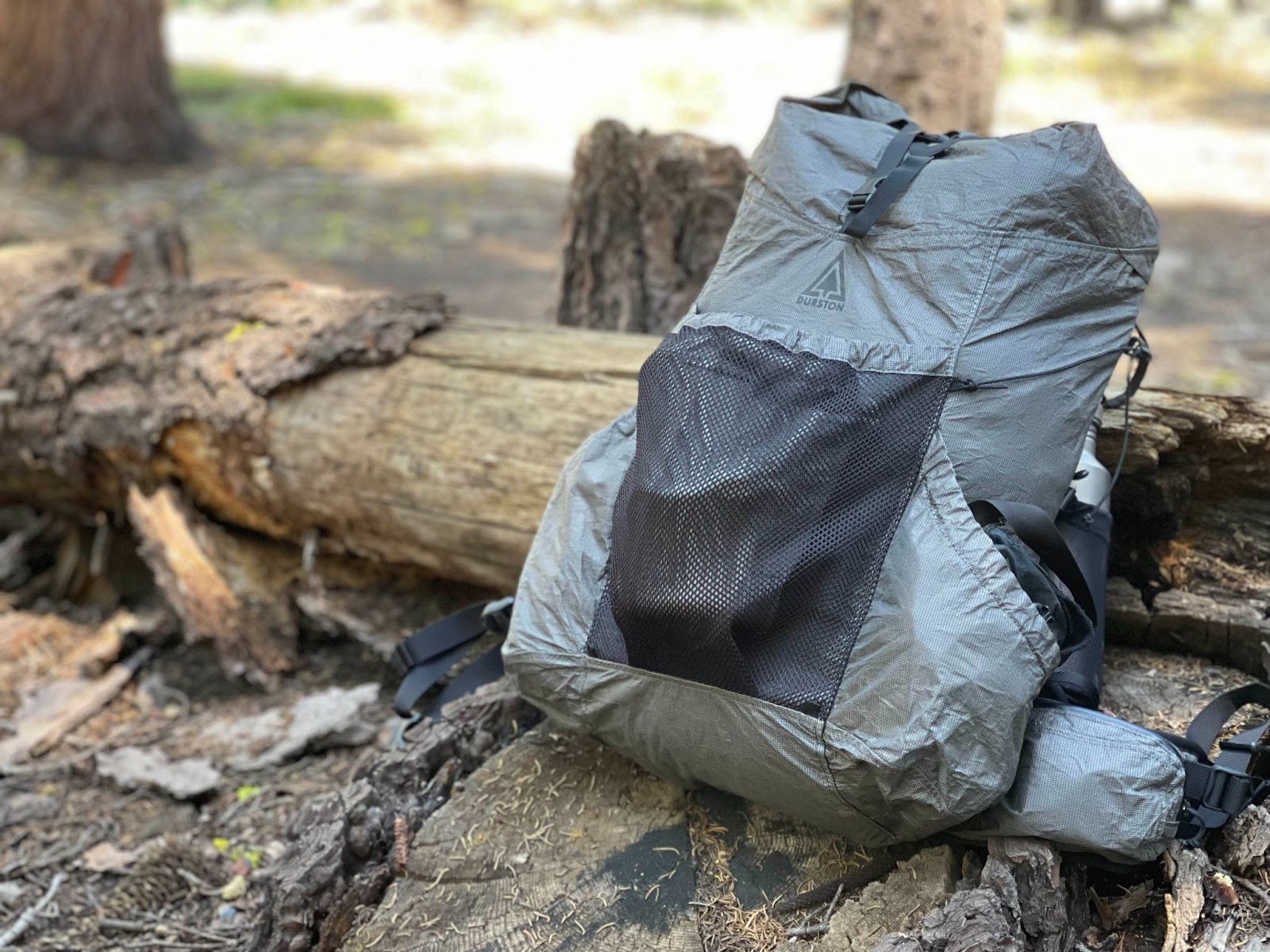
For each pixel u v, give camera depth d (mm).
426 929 2238
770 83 15070
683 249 3943
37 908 2891
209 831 3121
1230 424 2689
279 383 3436
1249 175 10773
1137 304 2311
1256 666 2643
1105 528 2467
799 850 2256
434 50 17047
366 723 3418
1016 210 2197
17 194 8930
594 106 13773
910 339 2188
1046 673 1977
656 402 2156
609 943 2152
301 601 3697
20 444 3908
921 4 4824
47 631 4066
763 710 2025
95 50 10109
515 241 8891
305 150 11461
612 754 2535
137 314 3777
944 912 1938
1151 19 20500
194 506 3830
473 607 2846
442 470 3264
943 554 1985
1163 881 2135
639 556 2066
